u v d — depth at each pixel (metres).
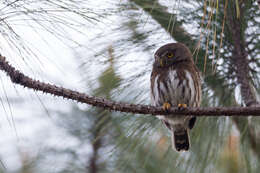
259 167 8.26
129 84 8.97
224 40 8.73
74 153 10.42
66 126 10.66
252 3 8.48
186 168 8.43
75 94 7.50
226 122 8.55
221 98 8.78
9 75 7.11
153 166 9.00
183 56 9.65
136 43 9.18
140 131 8.55
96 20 7.32
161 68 9.87
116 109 7.62
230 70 8.79
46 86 7.35
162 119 9.05
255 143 8.48
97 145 10.03
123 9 8.96
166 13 9.20
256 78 8.63
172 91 9.84
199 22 8.93
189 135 9.33
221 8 8.62
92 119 10.41
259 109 6.88
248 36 8.66
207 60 9.01
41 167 10.38
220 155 8.50
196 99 9.35
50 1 7.00
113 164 10.05
